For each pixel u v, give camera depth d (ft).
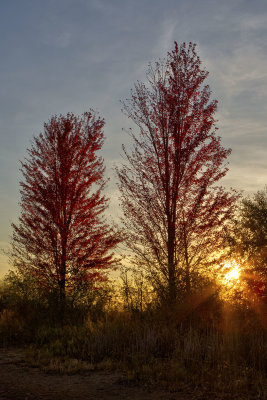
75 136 55.01
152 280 40.73
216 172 41.68
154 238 41.60
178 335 32.40
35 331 38.19
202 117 42.16
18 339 36.17
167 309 38.17
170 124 42.29
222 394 20.53
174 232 41.22
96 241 52.65
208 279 40.60
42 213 51.34
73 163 54.65
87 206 53.52
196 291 39.04
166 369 25.14
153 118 43.32
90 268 51.75
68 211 53.26
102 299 47.88
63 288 50.06
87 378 24.12
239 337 30.30
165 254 41.55
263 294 42.42
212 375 23.25
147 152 43.06
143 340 30.58
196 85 42.93
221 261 41.98
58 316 43.93
